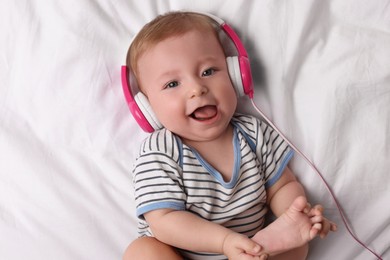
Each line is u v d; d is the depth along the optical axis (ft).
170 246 3.77
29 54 4.10
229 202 3.81
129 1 4.06
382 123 3.84
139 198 3.69
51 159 4.17
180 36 3.68
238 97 3.95
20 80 4.14
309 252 4.09
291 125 3.95
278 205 3.94
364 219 4.00
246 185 3.84
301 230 3.43
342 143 3.90
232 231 3.52
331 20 3.86
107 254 4.17
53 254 4.16
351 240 4.03
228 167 3.84
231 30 3.85
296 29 3.84
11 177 4.17
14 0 4.09
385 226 4.00
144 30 3.81
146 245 3.71
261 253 3.32
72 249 4.17
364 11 3.80
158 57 3.68
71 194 4.17
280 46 3.88
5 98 4.16
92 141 4.15
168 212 3.66
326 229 3.50
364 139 3.87
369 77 3.78
